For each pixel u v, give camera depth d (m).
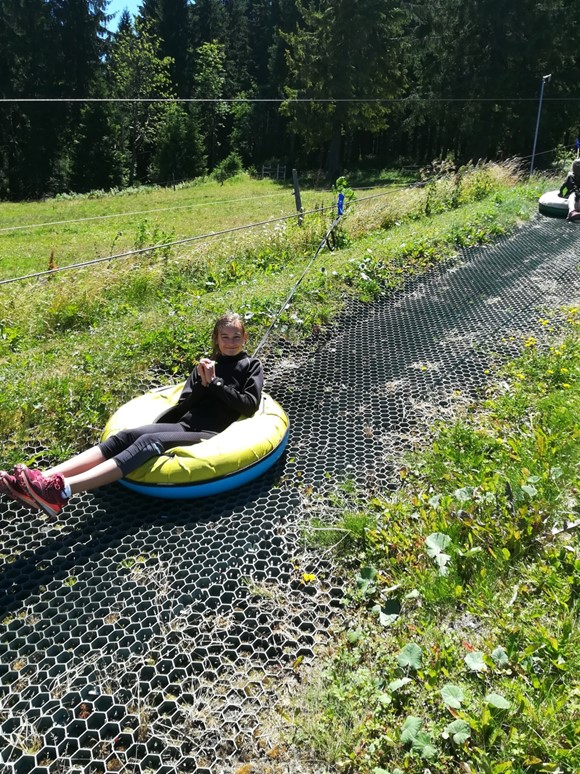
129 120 50.31
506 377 4.63
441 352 5.24
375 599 2.68
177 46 58.53
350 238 9.37
